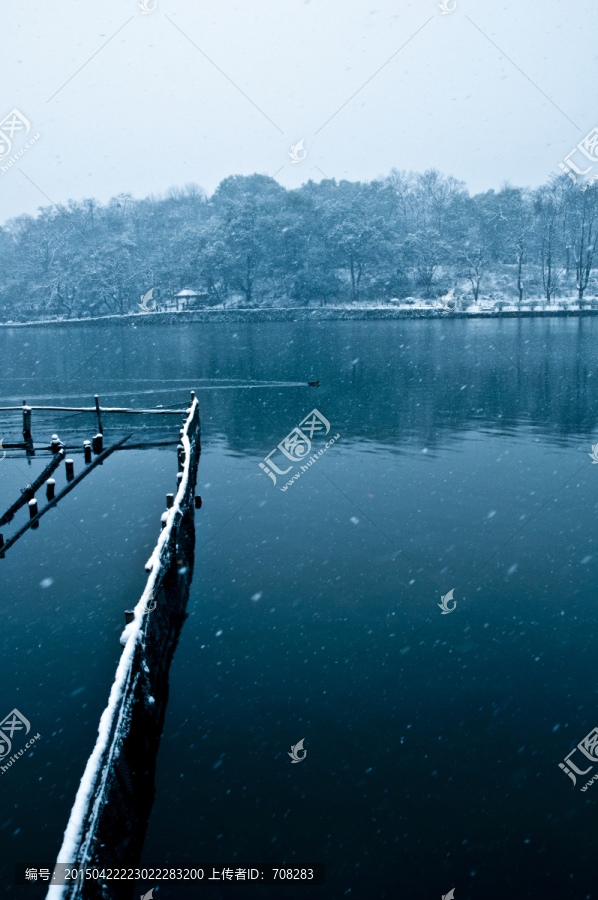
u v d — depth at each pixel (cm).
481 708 855
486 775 744
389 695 880
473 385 3117
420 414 2494
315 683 909
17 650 962
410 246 8444
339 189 10081
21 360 5025
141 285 9144
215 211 10325
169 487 1681
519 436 2111
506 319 7400
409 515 1476
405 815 693
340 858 644
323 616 1079
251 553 1311
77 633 1005
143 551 1291
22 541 1348
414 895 602
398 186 10944
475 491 1612
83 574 1197
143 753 707
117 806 590
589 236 7894
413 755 778
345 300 8962
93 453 2027
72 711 838
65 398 3119
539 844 658
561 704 859
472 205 8806
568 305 7756
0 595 1123
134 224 11012
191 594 1155
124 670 669
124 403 2944
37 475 1791
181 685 908
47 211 10312
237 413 2644
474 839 664
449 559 1262
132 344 6106
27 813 687
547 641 997
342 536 1378
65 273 9144
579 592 1129
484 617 1064
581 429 2177
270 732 818
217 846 655
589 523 1403
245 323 8481
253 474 1811
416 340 5441
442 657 963
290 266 8862
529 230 8031
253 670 938
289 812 695
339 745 793
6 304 9662
